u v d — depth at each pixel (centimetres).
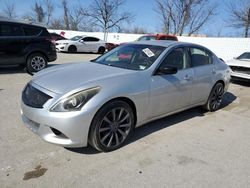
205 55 526
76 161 329
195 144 399
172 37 1548
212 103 556
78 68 407
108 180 296
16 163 317
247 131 467
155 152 365
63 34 3162
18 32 832
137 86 369
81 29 4884
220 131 459
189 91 470
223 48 1831
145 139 404
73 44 1941
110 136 352
